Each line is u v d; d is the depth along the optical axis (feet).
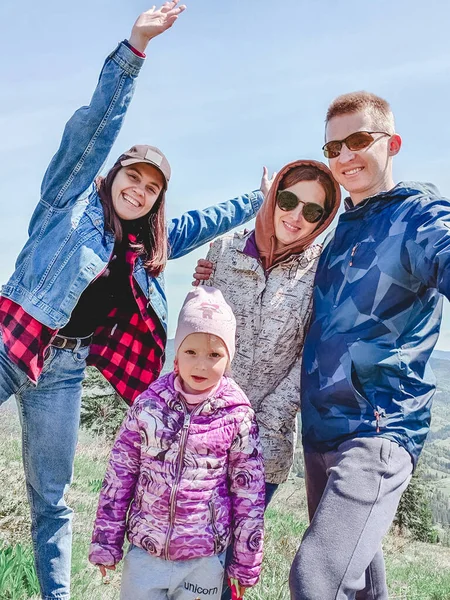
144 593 3.29
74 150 4.10
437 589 9.23
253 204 5.32
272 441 4.07
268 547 7.68
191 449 3.40
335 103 3.87
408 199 3.43
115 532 3.47
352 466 3.10
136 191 4.28
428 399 3.41
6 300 4.22
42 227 4.24
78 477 10.43
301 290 4.13
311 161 4.04
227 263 4.28
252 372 4.17
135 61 4.04
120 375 4.88
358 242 3.56
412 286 3.31
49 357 4.21
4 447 10.70
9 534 5.86
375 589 3.86
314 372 3.58
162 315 4.71
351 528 2.92
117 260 4.43
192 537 3.31
